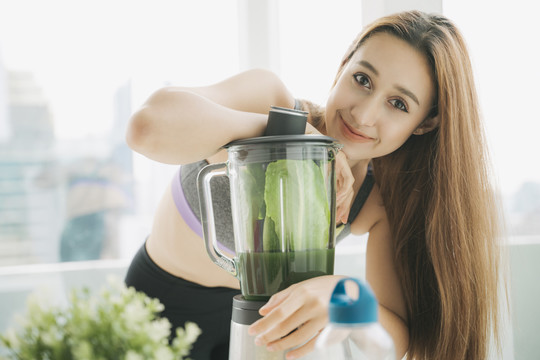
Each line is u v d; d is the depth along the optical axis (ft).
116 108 6.89
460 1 5.79
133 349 1.66
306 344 2.17
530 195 5.94
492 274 3.59
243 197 2.34
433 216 3.48
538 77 5.89
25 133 6.95
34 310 1.75
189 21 6.29
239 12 5.76
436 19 3.39
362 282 1.64
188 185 3.51
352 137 3.21
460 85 3.34
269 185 2.26
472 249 3.50
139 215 7.08
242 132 2.59
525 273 5.70
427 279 3.67
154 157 2.53
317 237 2.33
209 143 2.49
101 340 1.66
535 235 5.94
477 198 3.49
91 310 1.73
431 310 3.67
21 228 7.06
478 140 3.52
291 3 5.80
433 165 3.56
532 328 5.65
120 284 1.86
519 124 5.91
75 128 6.97
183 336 1.79
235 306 2.39
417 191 3.67
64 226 7.07
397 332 3.35
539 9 5.86
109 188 7.06
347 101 3.15
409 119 3.23
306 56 5.84
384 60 3.09
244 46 5.71
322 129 3.59
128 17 6.61
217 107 2.58
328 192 2.37
